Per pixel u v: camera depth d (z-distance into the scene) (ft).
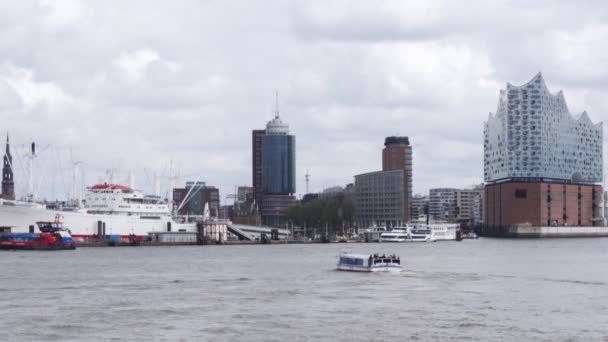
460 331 340.59
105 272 625.00
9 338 325.01
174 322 361.10
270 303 423.23
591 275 607.37
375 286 509.76
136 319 369.09
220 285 516.32
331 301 431.43
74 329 343.87
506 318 373.81
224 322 361.51
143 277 578.25
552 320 369.09
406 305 415.85
